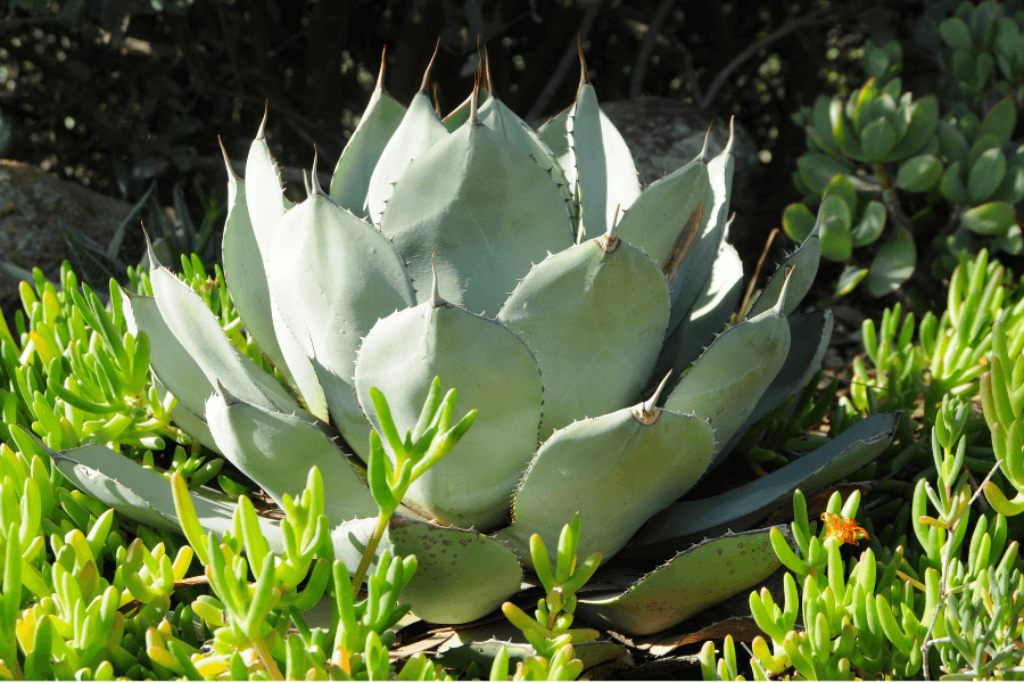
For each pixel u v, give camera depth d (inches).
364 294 127.0
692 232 130.4
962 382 142.0
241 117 306.0
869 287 178.5
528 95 325.7
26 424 134.2
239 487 133.4
